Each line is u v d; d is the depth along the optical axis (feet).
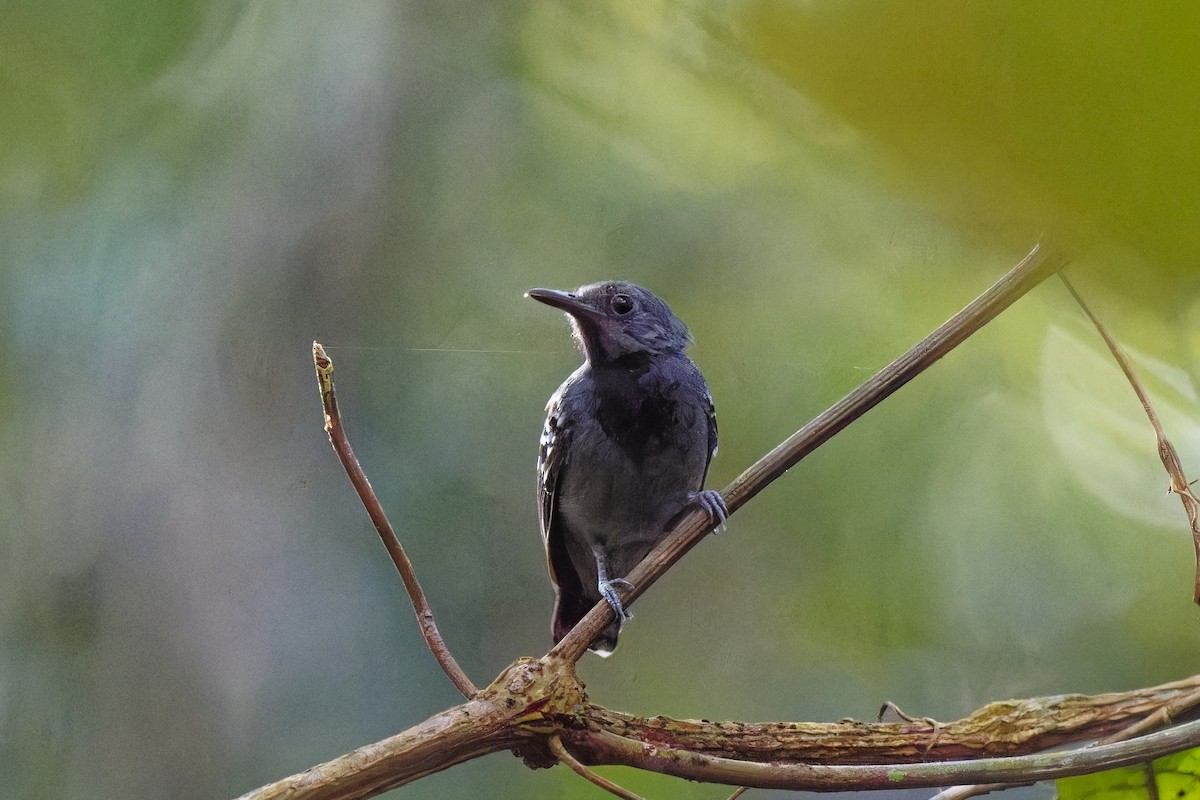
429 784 13.19
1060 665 13.19
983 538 13.20
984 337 13.08
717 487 13.20
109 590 13.28
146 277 13.30
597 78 13.08
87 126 13.29
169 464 13.29
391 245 13.25
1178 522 13.15
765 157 12.92
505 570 13.24
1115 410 13.10
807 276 12.99
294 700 13.25
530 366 13.24
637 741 12.79
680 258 13.08
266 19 13.29
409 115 13.25
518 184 13.19
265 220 13.29
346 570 13.26
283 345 13.28
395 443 13.25
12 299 13.30
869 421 13.23
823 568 13.24
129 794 13.25
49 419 13.29
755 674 13.21
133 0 13.29
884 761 12.81
